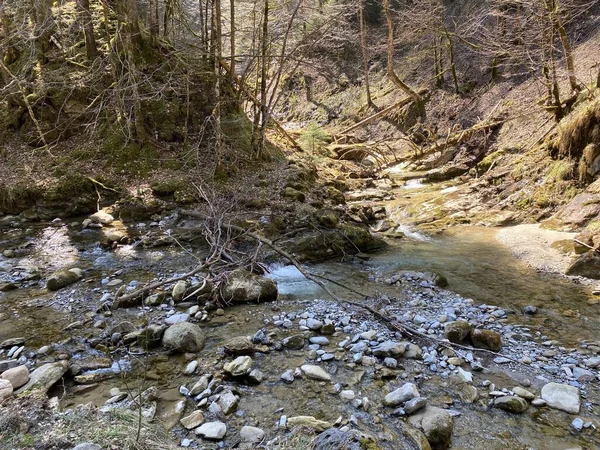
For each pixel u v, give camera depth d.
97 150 11.05
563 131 10.29
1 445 2.88
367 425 3.39
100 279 6.43
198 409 3.55
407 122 20.53
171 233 8.35
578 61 14.22
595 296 6.11
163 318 5.22
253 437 3.21
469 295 6.21
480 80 18.86
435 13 19.64
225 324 5.14
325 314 5.42
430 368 4.24
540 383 4.06
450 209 11.00
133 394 3.75
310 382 3.97
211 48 12.66
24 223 9.06
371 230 9.85
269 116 12.65
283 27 15.48
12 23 12.32
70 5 12.64
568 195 9.59
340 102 25.31
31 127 11.65
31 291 6.04
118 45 11.62
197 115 12.39
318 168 15.05
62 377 3.97
